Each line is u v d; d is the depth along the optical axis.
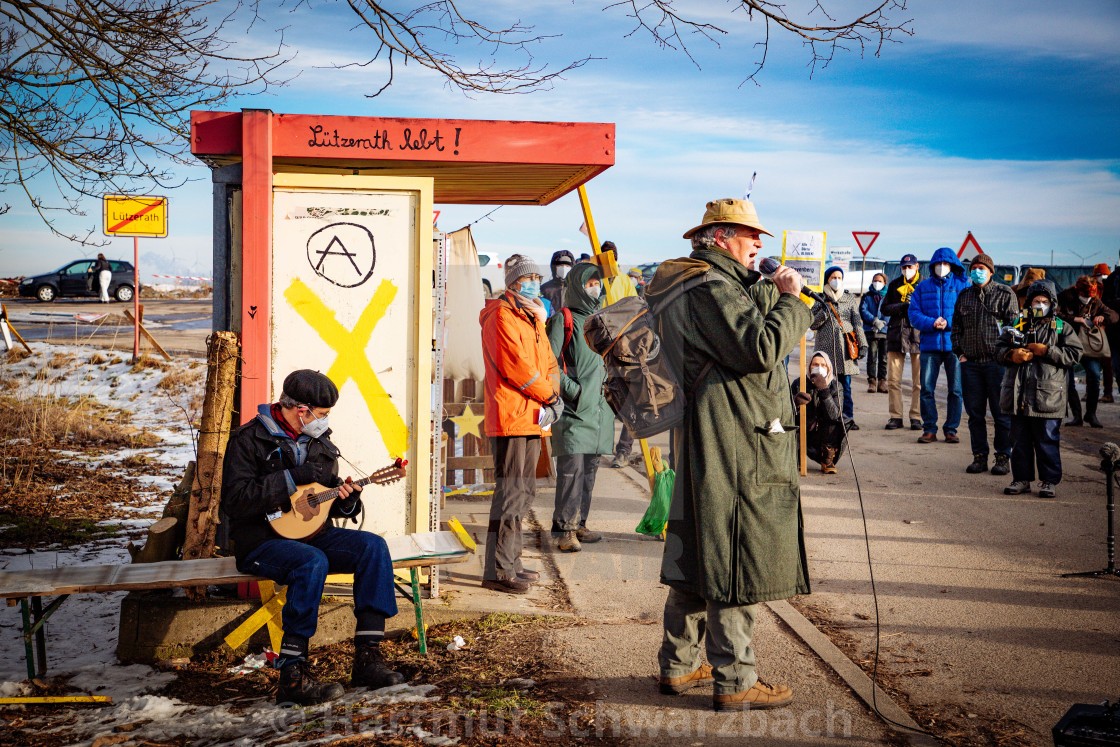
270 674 4.12
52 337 19.48
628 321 3.61
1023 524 6.76
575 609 4.77
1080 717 2.88
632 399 3.59
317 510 4.06
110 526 6.75
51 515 6.96
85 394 13.09
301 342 4.73
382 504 4.83
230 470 4.02
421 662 4.18
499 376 4.17
